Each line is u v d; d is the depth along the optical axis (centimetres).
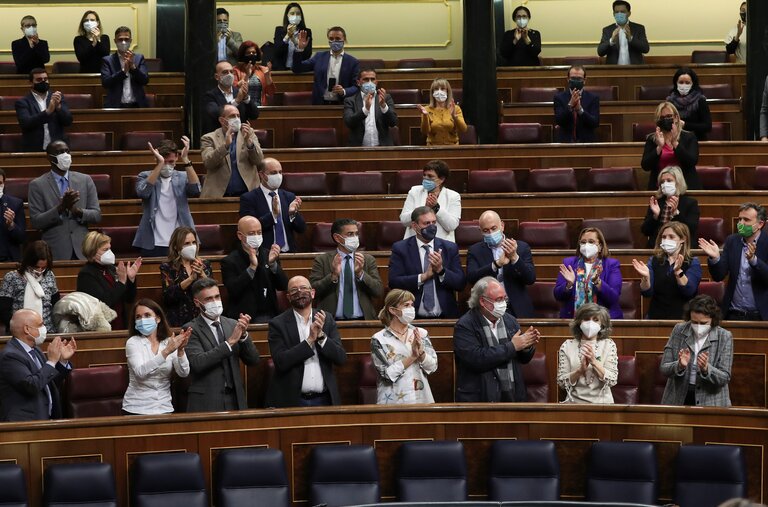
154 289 980
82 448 740
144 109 1318
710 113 1345
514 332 809
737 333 858
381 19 1656
